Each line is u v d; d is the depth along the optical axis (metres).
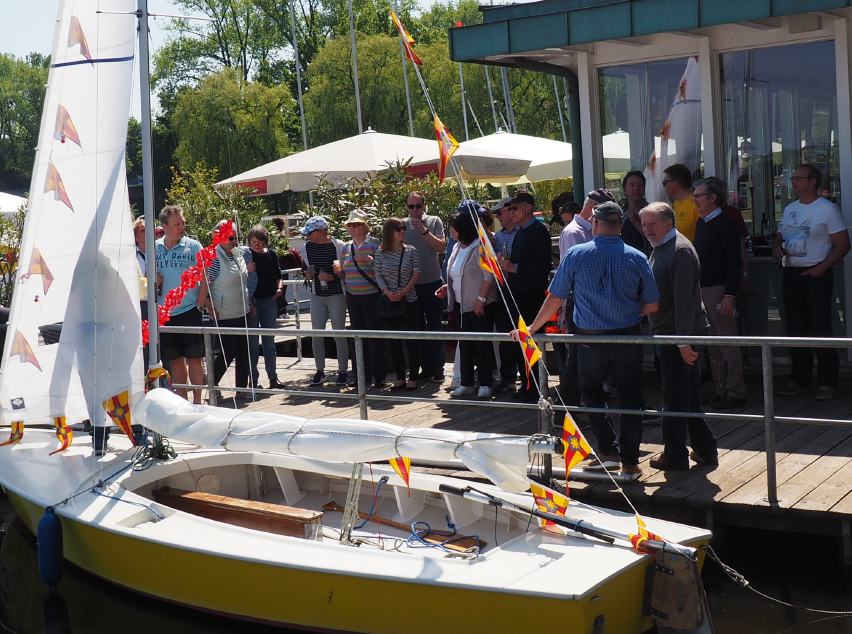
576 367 6.43
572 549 4.21
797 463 5.72
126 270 5.71
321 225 9.05
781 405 7.07
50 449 6.38
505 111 42.28
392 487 5.51
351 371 9.79
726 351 6.96
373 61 40.22
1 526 6.73
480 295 7.62
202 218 14.37
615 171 8.77
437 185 12.66
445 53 41.69
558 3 7.56
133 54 5.62
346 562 4.32
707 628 3.96
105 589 5.31
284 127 49.72
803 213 7.07
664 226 5.52
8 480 5.83
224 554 4.55
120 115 5.65
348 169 11.38
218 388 7.00
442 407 7.93
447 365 10.16
